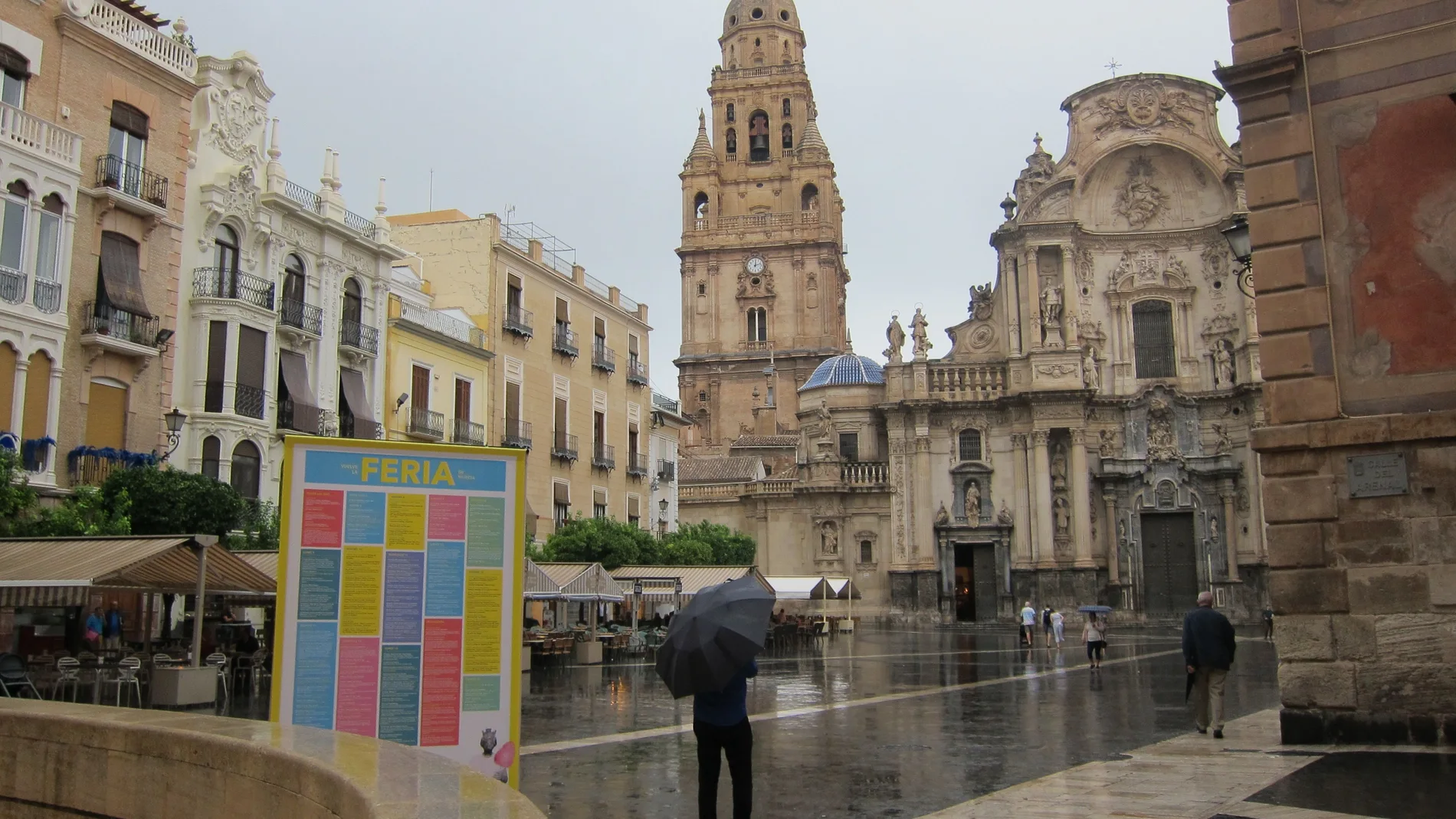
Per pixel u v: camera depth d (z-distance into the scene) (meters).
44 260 31.42
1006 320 74.00
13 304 30.09
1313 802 11.91
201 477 31.62
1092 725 21.03
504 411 54.22
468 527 11.41
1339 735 15.97
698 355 107.69
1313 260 16.64
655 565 54.19
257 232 39.25
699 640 10.43
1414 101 16.14
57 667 24.11
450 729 11.10
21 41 31.02
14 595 22.98
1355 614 15.98
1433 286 15.83
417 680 11.05
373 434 44.31
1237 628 65.50
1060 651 47.47
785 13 117.12
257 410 37.94
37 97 31.56
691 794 14.05
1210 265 72.44
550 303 59.03
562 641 38.38
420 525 11.26
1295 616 16.38
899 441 74.62
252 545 34.38
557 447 58.31
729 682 10.47
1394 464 15.82
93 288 32.94
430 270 54.75
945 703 25.53
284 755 7.34
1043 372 71.25
